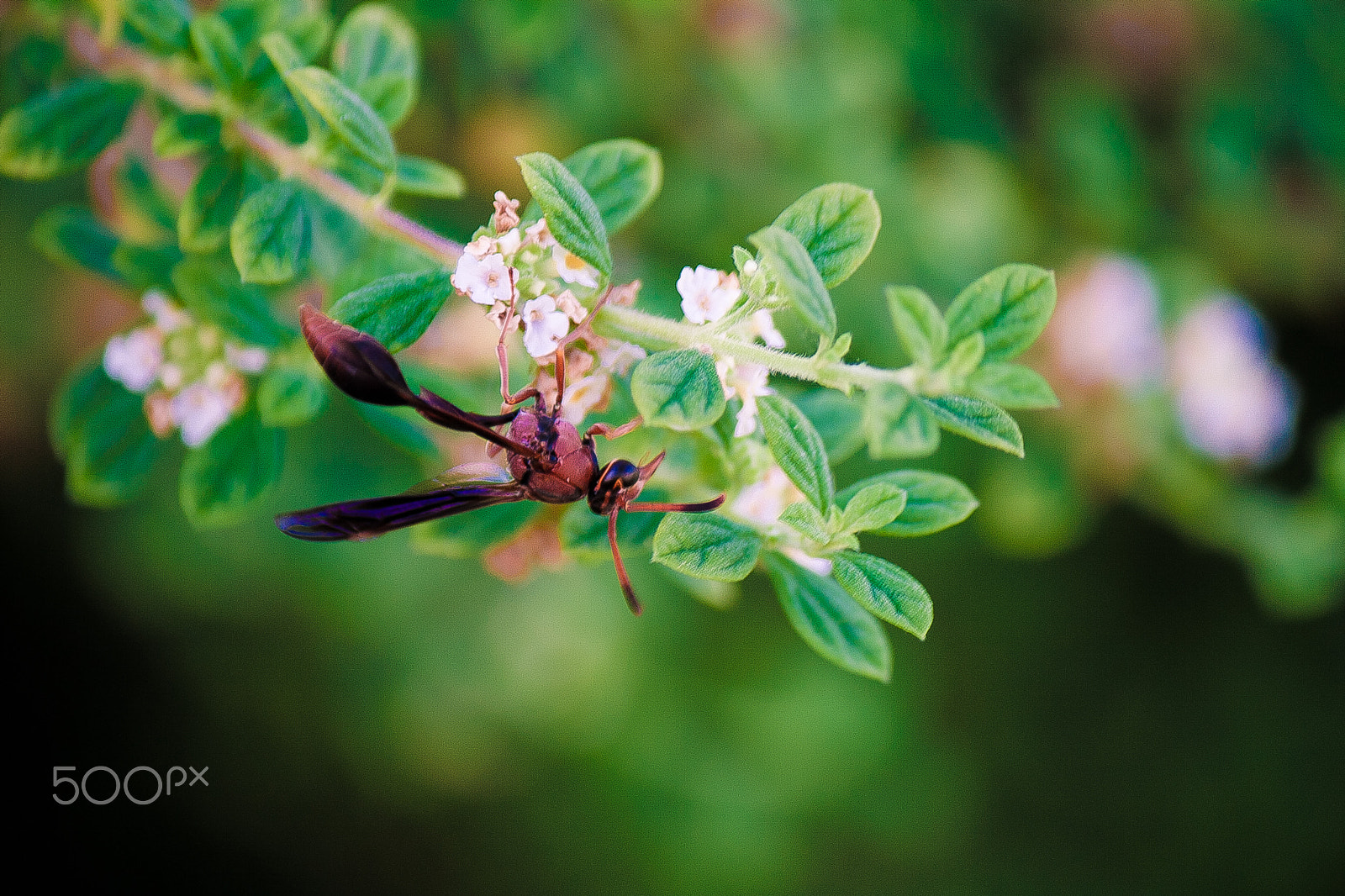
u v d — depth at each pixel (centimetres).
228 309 19
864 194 16
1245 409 32
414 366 19
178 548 34
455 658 36
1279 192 34
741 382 16
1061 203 33
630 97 29
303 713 41
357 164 17
